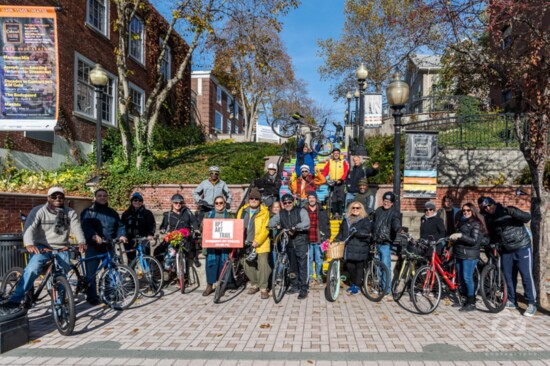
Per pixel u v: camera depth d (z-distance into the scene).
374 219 7.46
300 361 4.39
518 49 7.54
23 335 4.94
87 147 15.84
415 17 9.20
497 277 6.46
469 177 12.30
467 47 8.22
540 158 6.30
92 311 6.36
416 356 4.51
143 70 20.61
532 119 6.32
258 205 7.20
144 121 14.43
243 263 7.56
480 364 4.32
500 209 6.37
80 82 15.66
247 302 6.87
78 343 4.97
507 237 6.20
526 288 6.06
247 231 7.27
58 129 12.65
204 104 36.94
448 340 5.01
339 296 7.27
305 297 7.11
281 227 7.16
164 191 11.98
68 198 10.27
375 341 4.98
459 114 18.86
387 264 7.25
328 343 4.91
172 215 8.11
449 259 6.85
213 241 7.07
